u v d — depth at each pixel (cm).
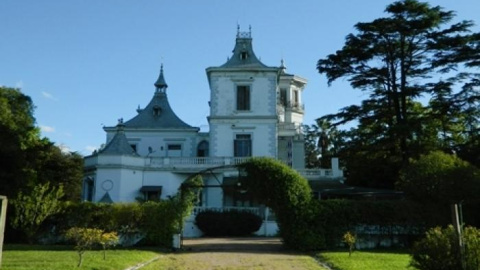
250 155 4034
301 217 2136
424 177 2206
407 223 2205
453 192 2134
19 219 2336
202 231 3262
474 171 2186
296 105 5878
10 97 3034
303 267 1468
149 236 2219
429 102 3656
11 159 2627
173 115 4700
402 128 3353
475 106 3419
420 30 3538
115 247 2127
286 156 4666
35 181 2655
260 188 2172
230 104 4112
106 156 3700
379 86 3791
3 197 967
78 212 2341
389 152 3697
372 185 3831
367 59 3675
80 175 2961
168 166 3822
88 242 1535
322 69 3800
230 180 3706
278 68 4134
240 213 3288
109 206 2317
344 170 4212
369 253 1906
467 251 987
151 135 4503
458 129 3881
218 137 4069
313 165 6488
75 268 1323
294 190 2155
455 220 1005
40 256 1658
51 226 2403
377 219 2197
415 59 3678
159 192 3769
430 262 1017
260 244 2412
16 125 2772
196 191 2347
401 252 1998
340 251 2014
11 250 1934
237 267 1459
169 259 1692
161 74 4859
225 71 4150
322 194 3294
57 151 2877
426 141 3569
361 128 3953
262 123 4081
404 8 3506
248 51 4341
